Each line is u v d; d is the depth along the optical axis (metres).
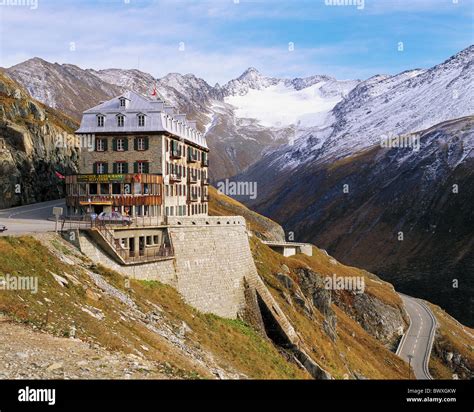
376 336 136.75
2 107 95.56
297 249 124.62
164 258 57.00
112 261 51.34
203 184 99.62
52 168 99.88
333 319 100.69
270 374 52.94
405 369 111.81
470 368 136.00
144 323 42.56
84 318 34.97
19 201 87.31
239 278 68.88
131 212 69.69
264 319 70.31
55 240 46.47
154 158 74.19
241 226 71.31
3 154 86.88
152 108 75.44
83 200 69.50
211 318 59.94
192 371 35.22
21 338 28.78
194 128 96.38
